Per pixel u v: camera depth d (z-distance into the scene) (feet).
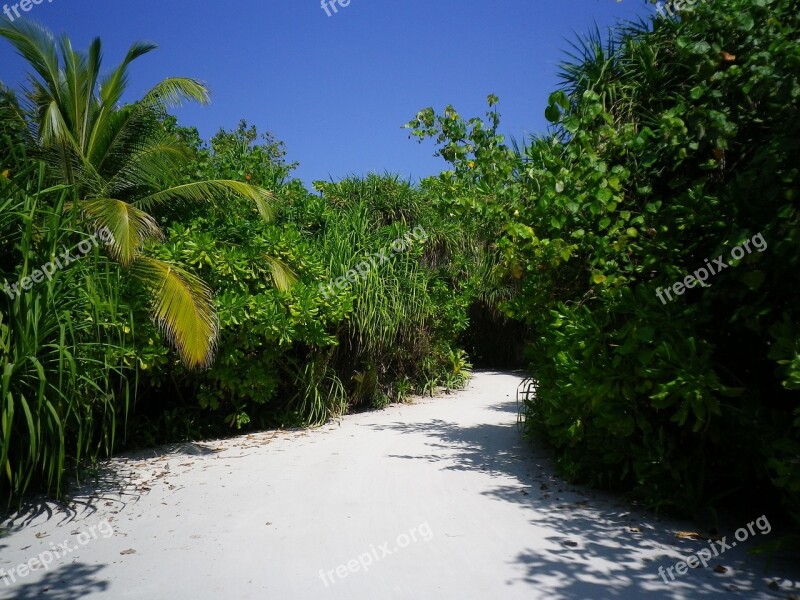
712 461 15.85
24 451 16.14
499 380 54.44
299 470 20.94
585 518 15.80
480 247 46.91
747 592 11.48
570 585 11.82
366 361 35.12
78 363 16.35
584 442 19.85
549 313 20.51
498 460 22.53
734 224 14.21
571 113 21.21
